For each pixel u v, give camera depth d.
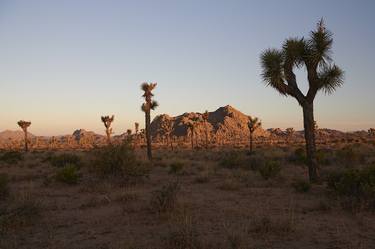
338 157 23.59
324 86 14.68
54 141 117.75
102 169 15.11
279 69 15.03
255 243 6.79
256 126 43.41
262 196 12.05
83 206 10.55
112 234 7.64
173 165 19.91
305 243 6.84
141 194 12.41
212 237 7.16
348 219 8.67
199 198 11.70
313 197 11.66
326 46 14.45
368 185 9.96
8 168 22.52
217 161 27.77
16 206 9.34
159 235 7.41
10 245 6.79
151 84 31.08
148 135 30.97
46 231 7.94
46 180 15.41
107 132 48.62
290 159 25.28
